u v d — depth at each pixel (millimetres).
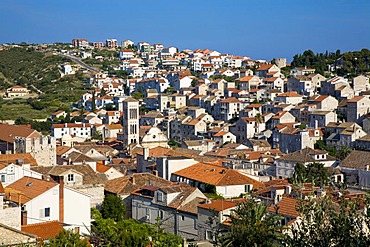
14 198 90688
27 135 159125
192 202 106812
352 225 43375
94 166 145875
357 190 109688
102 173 141625
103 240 78562
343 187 52812
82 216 95062
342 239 42531
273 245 54531
